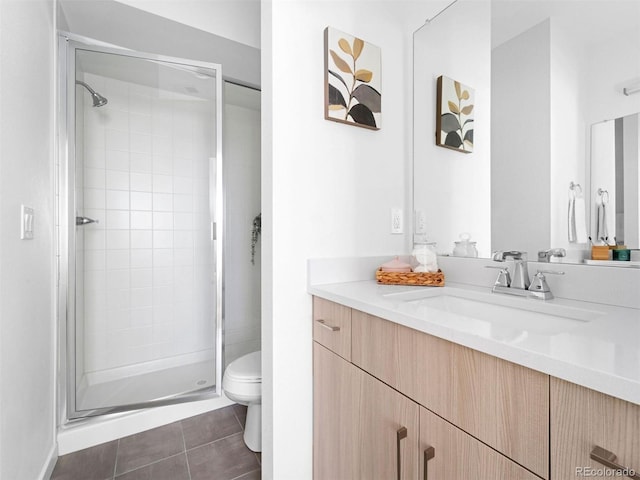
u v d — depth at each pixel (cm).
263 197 120
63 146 159
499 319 98
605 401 43
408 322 75
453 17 131
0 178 89
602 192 89
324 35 123
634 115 83
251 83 240
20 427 103
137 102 198
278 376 113
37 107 123
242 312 275
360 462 94
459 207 129
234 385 150
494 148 117
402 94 149
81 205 180
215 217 198
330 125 125
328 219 125
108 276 201
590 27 91
